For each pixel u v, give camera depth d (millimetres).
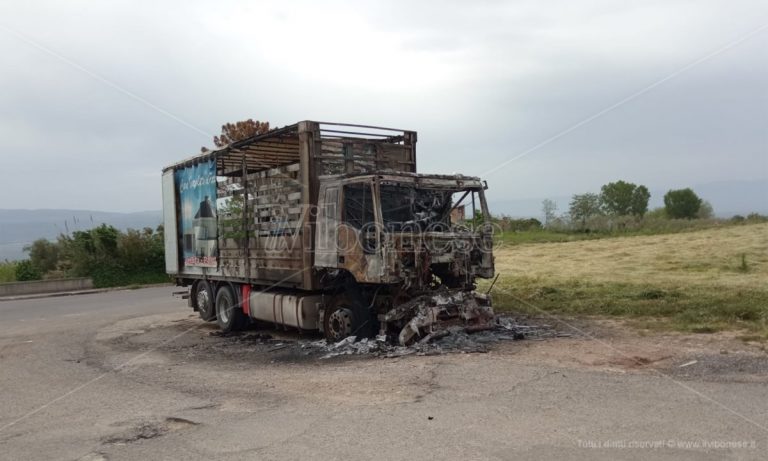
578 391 6480
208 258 13555
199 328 13867
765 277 15516
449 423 5621
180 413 6582
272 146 11930
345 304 10125
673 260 20609
